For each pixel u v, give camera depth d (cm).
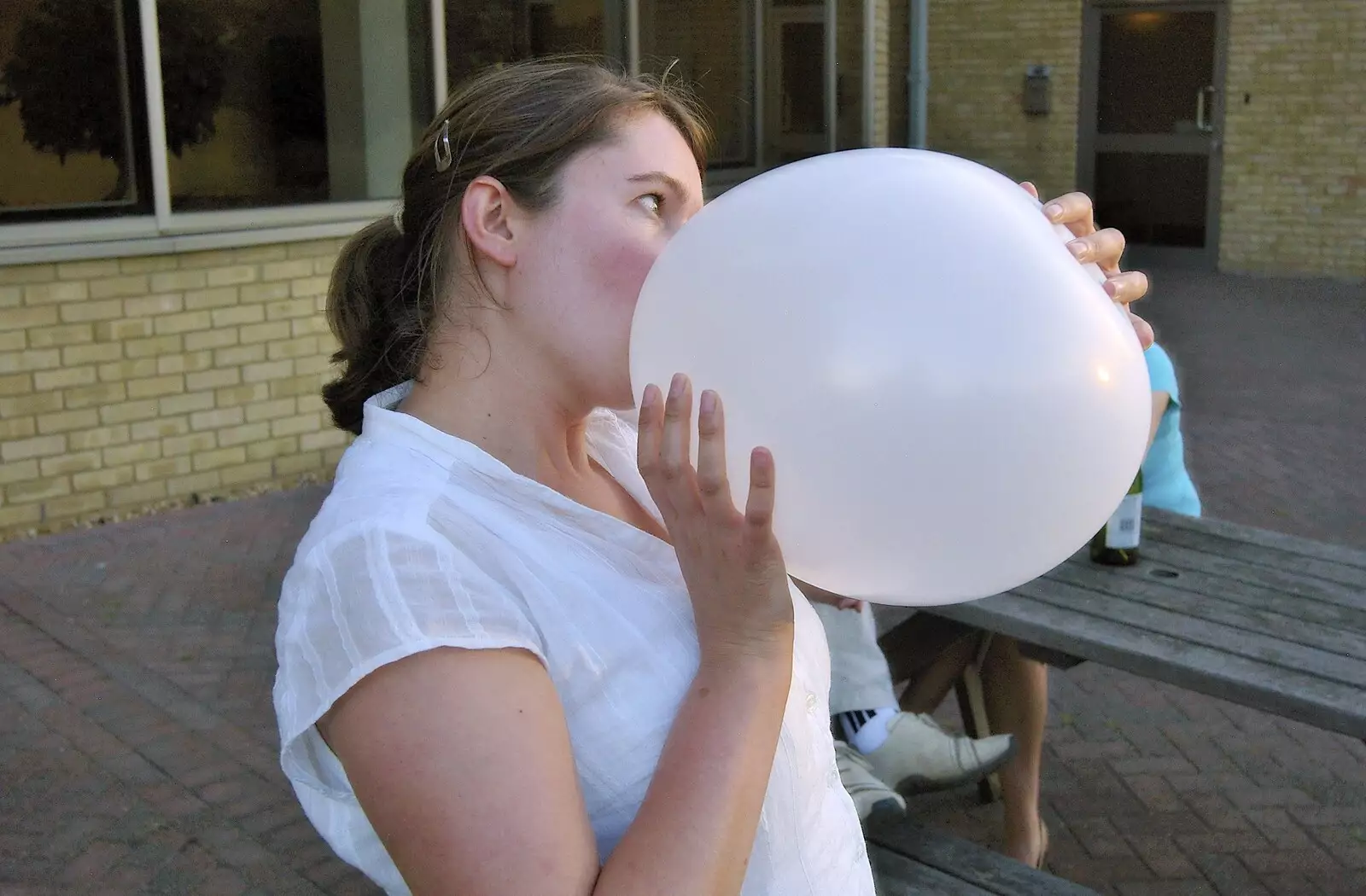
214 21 579
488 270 116
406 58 646
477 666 96
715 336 100
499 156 113
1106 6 1284
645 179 114
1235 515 614
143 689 422
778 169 109
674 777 100
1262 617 247
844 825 129
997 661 312
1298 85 1209
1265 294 1168
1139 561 277
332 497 111
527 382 117
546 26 702
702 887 95
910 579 105
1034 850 319
